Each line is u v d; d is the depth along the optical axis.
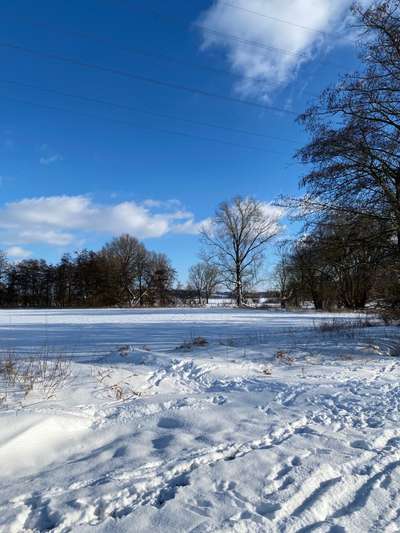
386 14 13.95
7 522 3.06
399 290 17.47
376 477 3.90
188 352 11.43
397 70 14.33
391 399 6.61
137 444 4.64
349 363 10.48
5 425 4.62
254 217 60.12
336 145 14.40
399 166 14.69
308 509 3.31
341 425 5.35
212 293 80.56
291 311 42.03
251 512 3.22
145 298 79.81
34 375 7.47
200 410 5.90
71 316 35.50
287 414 5.79
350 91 14.39
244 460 4.14
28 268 84.00
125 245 79.94
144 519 3.11
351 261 15.55
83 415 5.54
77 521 3.13
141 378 8.13
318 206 15.12
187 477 3.80
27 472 4.01
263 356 10.98
